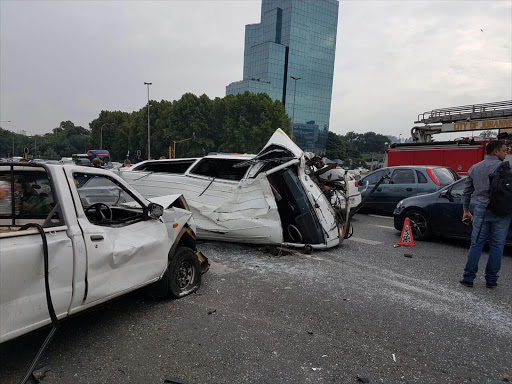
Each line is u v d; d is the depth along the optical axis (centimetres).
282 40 10200
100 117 8494
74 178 313
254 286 466
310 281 491
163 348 310
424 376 280
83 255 275
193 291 438
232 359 296
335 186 737
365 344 326
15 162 291
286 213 679
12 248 225
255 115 5678
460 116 1770
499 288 475
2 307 220
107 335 331
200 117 5894
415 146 1527
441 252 665
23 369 274
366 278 508
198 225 654
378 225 955
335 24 10794
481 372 288
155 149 6312
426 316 387
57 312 256
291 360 297
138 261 338
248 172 650
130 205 404
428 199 747
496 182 447
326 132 10931
